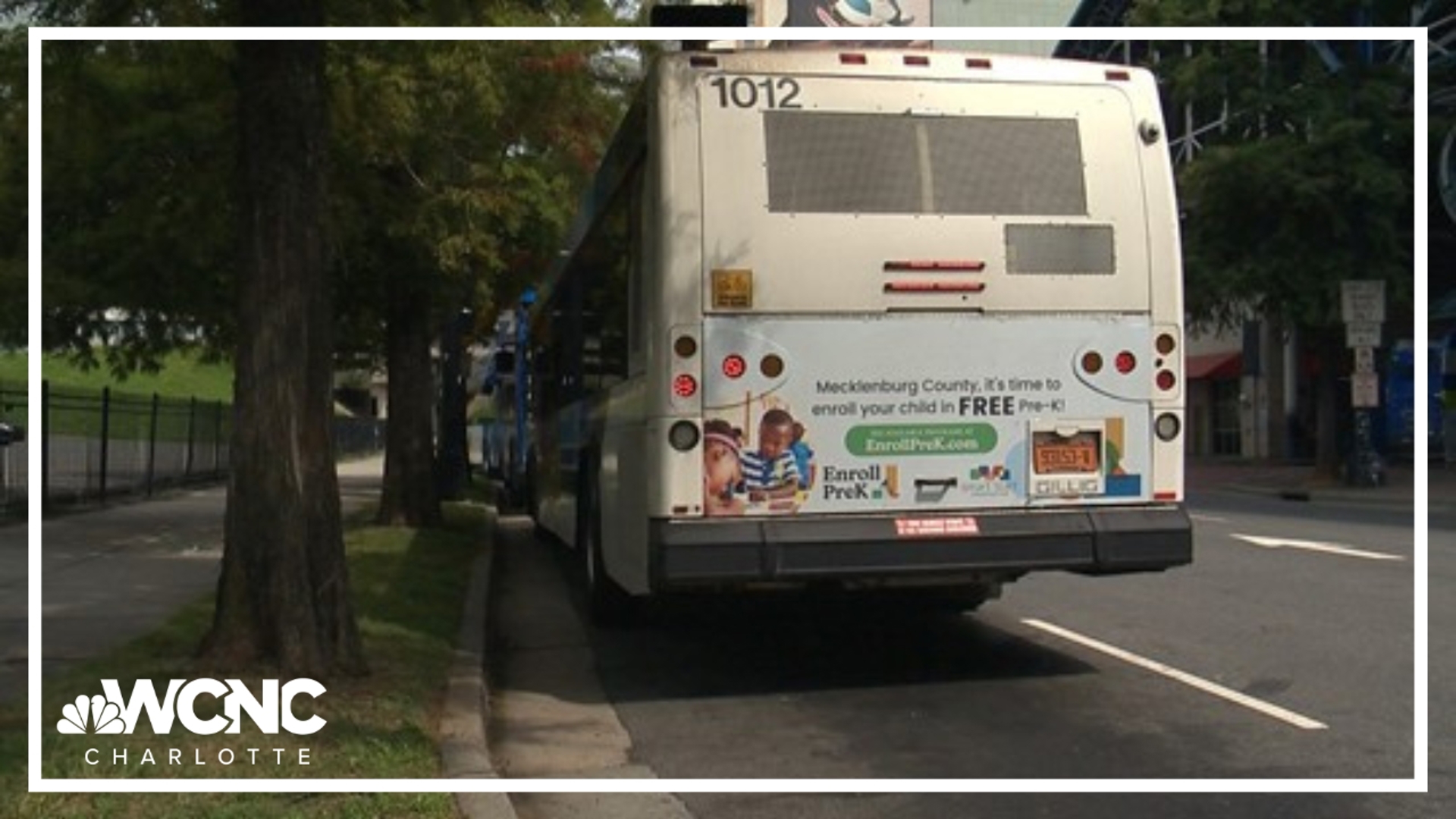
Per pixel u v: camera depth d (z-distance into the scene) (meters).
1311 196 27.36
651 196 8.59
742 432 8.44
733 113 8.53
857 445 8.54
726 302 8.45
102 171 15.14
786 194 8.52
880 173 8.62
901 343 8.59
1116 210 8.87
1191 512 24.36
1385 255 28.58
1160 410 8.88
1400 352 37.84
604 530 10.95
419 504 18.58
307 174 7.97
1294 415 43.75
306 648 8.04
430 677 8.45
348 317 19.03
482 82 13.23
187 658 8.41
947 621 11.51
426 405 18.72
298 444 8.03
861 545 8.44
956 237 8.66
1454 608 11.86
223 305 16.95
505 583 14.78
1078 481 8.76
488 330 29.86
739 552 8.34
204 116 13.98
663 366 8.40
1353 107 28.20
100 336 20.80
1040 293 8.74
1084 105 8.91
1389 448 38.06
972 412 8.65
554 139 16.00
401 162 15.31
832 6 19.30
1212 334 49.22
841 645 10.58
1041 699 8.62
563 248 15.05
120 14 9.38
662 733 8.07
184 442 29.08
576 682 9.49
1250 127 29.58
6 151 15.05
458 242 15.57
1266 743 7.50
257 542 7.97
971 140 8.75
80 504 22.58
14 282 16.42
